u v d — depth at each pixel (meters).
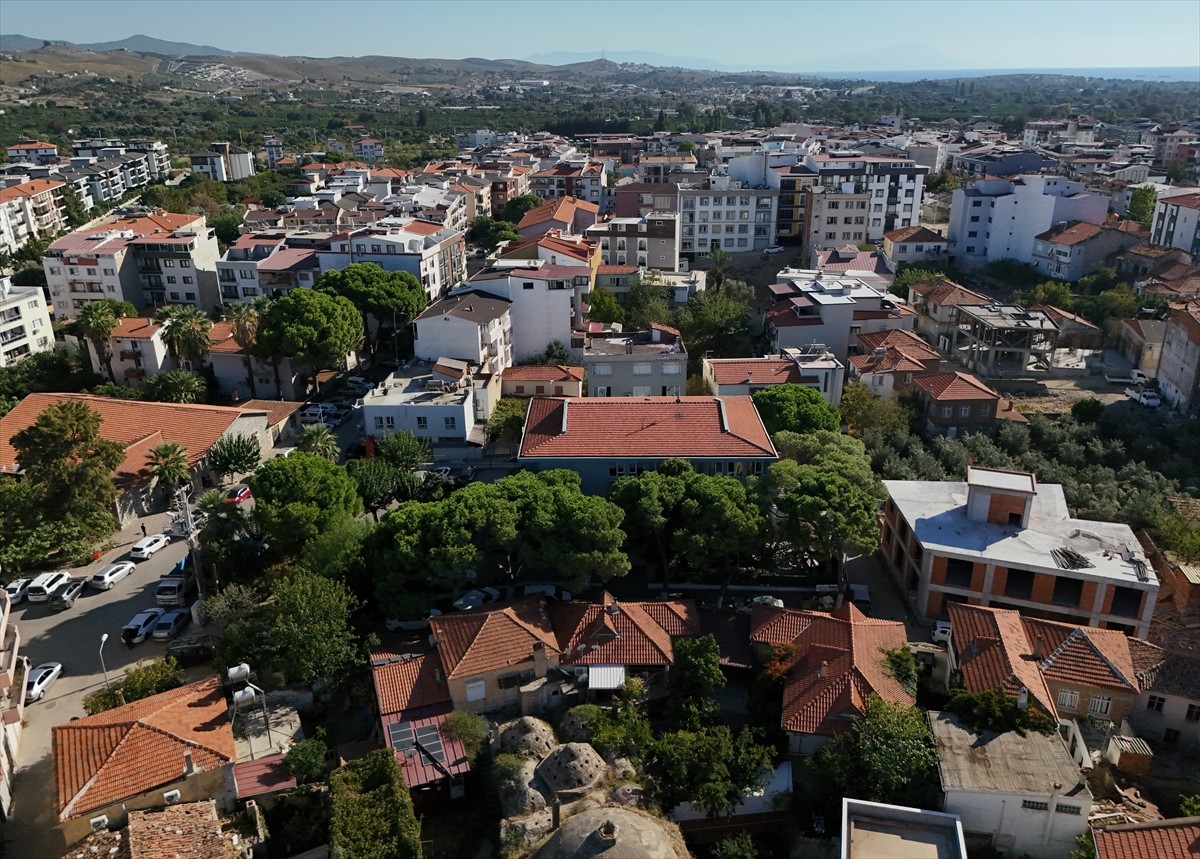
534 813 47.38
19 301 123.44
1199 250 149.12
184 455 87.06
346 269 121.50
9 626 62.66
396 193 194.62
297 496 68.12
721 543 63.56
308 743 50.66
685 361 99.00
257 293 142.25
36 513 75.94
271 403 106.06
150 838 43.84
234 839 45.56
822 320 116.44
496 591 67.06
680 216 167.62
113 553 79.12
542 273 116.81
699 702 55.28
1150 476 84.88
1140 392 105.88
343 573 64.31
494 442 95.12
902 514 70.56
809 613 59.47
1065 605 63.03
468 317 102.06
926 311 130.00
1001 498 68.19
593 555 62.03
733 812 49.00
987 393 96.06
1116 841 39.84
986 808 45.09
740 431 77.44
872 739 47.75
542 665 56.09
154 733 49.06
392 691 55.25
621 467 75.19
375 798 46.91
